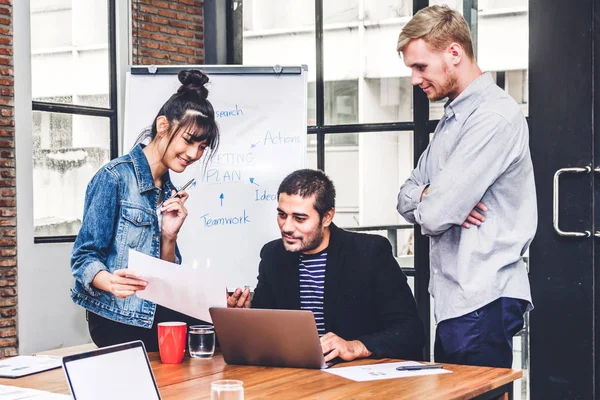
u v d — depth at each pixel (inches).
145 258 94.0
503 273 101.4
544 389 140.7
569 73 138.3
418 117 163.6
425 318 161.6
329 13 179.6
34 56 189.5
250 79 148.9
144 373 71.5
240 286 144.5
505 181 103.3
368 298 105.6
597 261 135.8
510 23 146.6
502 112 102.5
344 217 174.6
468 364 102.9
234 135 147.3
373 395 75.9
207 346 99.7
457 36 105.5
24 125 183.2
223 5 204.5
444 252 106.0
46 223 191.3
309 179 103.2
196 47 212.8
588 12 136.3
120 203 122.6
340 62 177.5
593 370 136.2
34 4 189.6
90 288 112.6
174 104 139.3
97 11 202.1
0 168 178.9
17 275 181.5
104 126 204.1
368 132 171.9
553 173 140.0
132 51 204.2
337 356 94.0
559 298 139.1
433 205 102.8
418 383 81.4
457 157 102.5
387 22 170.1
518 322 101.9
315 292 106.0
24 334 182.2
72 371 64.9
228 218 145.7
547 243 140.3
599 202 136.0
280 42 189.8
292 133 147.3
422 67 107.2
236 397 61.4
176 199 133.2
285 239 103.5
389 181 168.4
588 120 136.6
